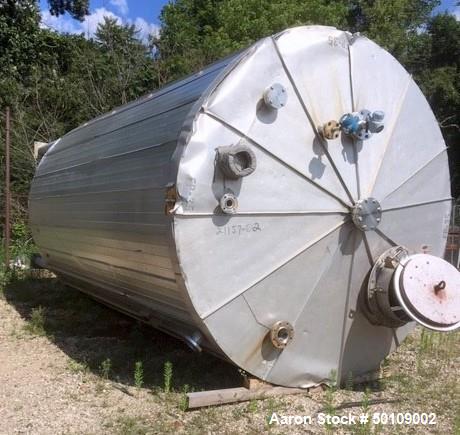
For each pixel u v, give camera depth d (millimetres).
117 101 22688
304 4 24109
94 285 8109
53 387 5734
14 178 18672
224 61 5609
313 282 5336
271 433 4621
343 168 5398
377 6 28625
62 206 8234
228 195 4812
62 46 24547
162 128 5660
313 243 5273
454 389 5801
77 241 7688
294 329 5297
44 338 7734
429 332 7754
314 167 5242
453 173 30141
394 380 6020
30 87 21656
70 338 7711
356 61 5574
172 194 4754
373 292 5539
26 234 15883
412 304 5043
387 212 5715
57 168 9094
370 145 5586
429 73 29453
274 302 5164
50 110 21328
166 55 24984
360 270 5590
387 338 5930
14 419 4922
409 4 31875
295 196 5164
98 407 5188
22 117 19766
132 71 23281
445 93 28250
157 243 5117
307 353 5426
